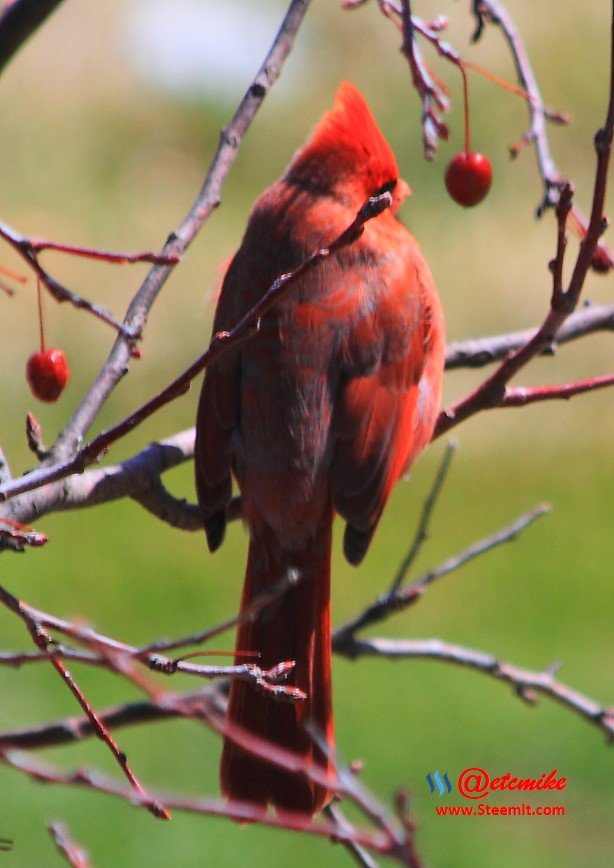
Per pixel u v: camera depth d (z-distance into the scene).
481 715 12.15
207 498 6.02
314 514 6.15
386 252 6.53
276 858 10.31
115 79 22.92
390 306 6.41
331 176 6.59
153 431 16.22
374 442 6.24
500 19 6.18
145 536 14.98
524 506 15.63
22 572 14.15
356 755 11.56
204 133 22.42
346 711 12.22
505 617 13.73
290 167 6.73
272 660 6.04
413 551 6.18
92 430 15.99
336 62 22.75
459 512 15.47
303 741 5.81
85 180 21.03
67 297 4.19
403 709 12.24
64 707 11.72
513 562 14.74
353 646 6.16
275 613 6.09
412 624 13.66
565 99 21.69
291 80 22.92
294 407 6.19
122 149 21.91
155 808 4.08
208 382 6.33
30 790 10.72
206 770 10.98
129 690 11.95
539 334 5.75
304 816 5.62
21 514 5.03
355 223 3.88
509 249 19.39
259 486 6.19
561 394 5.96
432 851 10.23
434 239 19.70
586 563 14.60
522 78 6.10
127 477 5.59
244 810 3.79
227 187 21.47
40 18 4.61
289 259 6.37
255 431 6.21
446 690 12.51
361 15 22.70
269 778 5.69
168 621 13.46
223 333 4.09
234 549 14.87
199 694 6.25
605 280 18.70
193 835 10.52
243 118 5.60
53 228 19.33
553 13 22.80
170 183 21.25
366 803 3.38
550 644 13.23
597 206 5.06
